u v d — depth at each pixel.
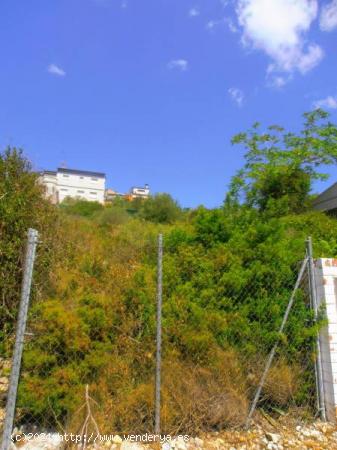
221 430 3.44
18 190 5.32
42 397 3.03
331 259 4.02
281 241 4.52
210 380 3.54
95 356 3.26
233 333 3.84
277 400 3.79
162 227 8.98
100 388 3.25
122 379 3.38
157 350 3.30
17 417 3.27
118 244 6.21
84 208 19.75
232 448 3.22
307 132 18.66
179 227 5.49
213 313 3.78
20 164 5.72
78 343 3.22
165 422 3.27
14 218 4.94
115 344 3.51
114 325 3.59
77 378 3.15
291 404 3.81
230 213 5.37
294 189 17.86
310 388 3.91
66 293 3.84
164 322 3.64
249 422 3.53
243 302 4.02
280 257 4.21
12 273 4.61
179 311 3.74
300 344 3.96
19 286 4.60
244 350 3.81
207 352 3.62
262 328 3.92
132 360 3.52
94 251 5.46
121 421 3.25
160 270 3.46
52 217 5.82
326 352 3.84
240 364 3.77
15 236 4.84
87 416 3.00
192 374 3.50
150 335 3.62
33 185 5.70
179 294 3.86
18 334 3.00
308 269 4.09
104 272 4.33
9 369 3.61
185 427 3.35
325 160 18.06
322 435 3.49
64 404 3.06
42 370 3.15
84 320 3.37
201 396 3.45
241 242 4.42
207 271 4.07
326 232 8.15
